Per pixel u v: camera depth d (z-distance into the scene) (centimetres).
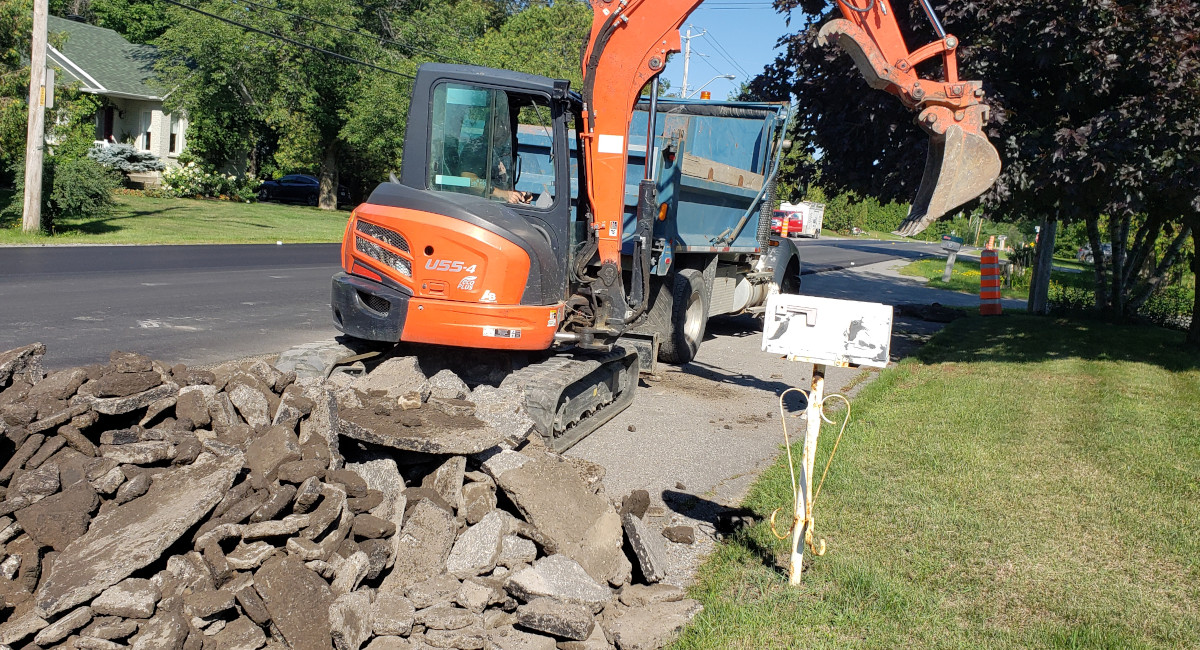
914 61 761
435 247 664
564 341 747
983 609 475
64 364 825
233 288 1448
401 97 3425
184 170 3684
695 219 1116
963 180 760
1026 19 1023
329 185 3969
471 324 663
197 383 478
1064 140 1009
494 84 730
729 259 1326
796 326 465
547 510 473
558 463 509
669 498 638
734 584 495
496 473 483
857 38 754
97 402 422
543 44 4675
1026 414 929
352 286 694
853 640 436
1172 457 775
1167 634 453
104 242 2000
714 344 1361
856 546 553
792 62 1297
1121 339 1530
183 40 3406
